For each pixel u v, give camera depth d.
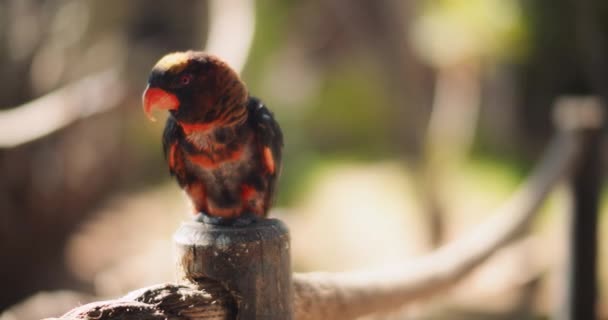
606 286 10.50
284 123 17.52
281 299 2.89
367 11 12.09
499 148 16.81
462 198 14.35
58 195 9.62
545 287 10.62
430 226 12.28
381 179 16.48
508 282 10.52
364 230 13.59
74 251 11.27
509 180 15.26
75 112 8.77
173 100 2.84
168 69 2.82
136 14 10.00
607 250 11.45
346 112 19.36
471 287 10.69
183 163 3.16
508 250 10.59
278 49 15.16
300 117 18.61
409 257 12.16
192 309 2.70
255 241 2.81
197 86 2.83
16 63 9.66
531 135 16.67
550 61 13.66
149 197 14.72
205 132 2.97
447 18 11.44
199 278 2.85
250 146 3.08
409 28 11.80
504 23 11.60
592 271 7.02
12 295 9.88
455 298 10.60
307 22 17.70
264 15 13.46
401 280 4.29
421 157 12.41
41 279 9.98
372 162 17.98
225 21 8.61
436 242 12.26
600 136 6.94
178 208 14.02
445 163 12.77
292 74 19.48
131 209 13.90
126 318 2.45
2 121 8.76
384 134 18.69
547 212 12.27
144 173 15.21
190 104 2.85
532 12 11.97
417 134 12.39
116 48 9.85
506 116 16.61
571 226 7.04
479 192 14.66
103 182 9.88
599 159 6.99
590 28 12.38
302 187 15.84
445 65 12.48
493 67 14.41
